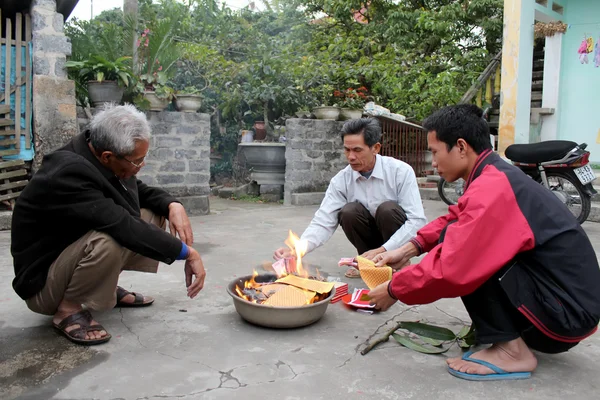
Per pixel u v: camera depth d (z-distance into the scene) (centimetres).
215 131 1080
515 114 762
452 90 870
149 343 237
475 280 190
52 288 231
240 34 1066
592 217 612
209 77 960
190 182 661
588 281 193
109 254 222
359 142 312
